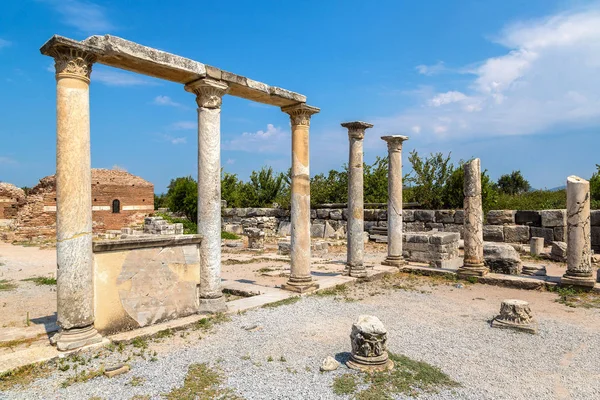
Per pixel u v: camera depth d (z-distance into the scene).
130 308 7.75
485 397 5.31
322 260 17.95
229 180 39.25
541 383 5.75
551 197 27.95
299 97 10.98
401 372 6.00
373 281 13.28
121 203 34.12
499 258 14.37
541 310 9.87
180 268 8.62
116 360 6.44
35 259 20.23
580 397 5.35
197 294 8.97
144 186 35.50
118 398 5.24
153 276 8.14
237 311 9.24
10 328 8.21
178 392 5.39
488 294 11.53
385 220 25.67
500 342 7.46
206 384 5.62
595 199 22.94
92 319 7.04
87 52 6.81
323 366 6.11
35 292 12.38
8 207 35.56
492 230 21.61
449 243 16.53
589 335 7.91
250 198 37.28
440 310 9.77
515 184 54.19
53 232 30.61
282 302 10.22
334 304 10.20
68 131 6.69
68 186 6.70
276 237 28.50
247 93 10.20
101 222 33.09
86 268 6.89
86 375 5.86
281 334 7.79
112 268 7.53
